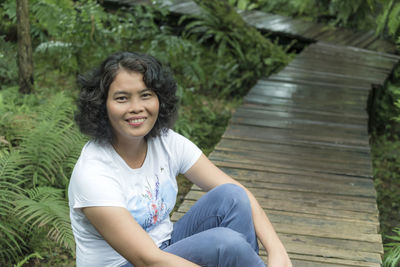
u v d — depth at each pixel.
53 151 3.25
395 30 6.83
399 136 6.00
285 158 3.84
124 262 1.75
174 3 8.49
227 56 6.98
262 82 5.84
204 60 6.99
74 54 5.69
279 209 3.04
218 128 5.25
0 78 5.10
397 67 7.16
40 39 6.22
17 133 3.77
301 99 5.30
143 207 1.71
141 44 6.86
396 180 4.80
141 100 1.60
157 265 1.54
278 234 2.74
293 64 6.68
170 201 1.81
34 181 3.07
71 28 5.71
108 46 6.10
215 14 7.07
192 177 1.93
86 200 1.57
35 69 5.71
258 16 8.98
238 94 6.43
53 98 3.99
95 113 1.61
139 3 8.16
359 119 4.82
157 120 1.73
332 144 4.18
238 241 1.64
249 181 3.41
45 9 5.62
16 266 2.50
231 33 6.90
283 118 4.73
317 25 8.82
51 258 2.80
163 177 1.78
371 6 7.99
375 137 5.89
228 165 3.64
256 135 4.28
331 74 6.27
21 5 4.52
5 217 2.78
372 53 7.42
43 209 2.64
